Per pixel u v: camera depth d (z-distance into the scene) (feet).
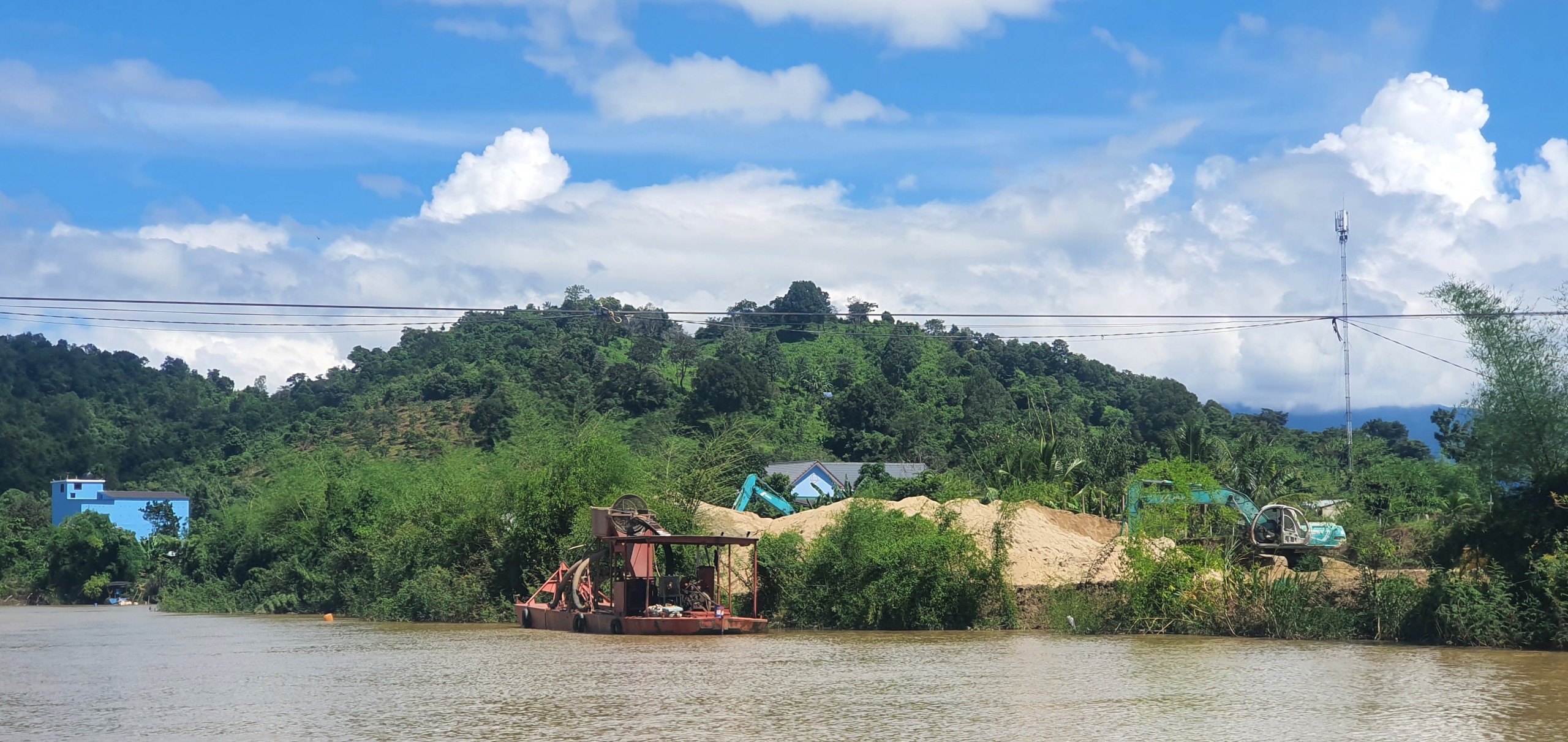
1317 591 101.81
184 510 389.60
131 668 86.28
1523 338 94.27
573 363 441.27
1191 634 102.83
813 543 120.57
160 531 368.68
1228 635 101.40
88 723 58.18
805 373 472.03
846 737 51.42
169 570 229.45
